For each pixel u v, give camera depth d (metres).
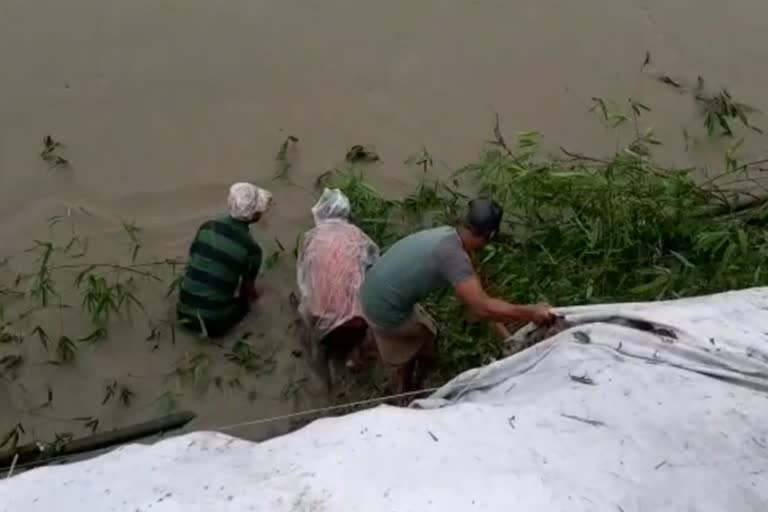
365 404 4.61
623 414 2.79
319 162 6.27
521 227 5.67
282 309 5.50
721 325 3.28
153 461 2.62
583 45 6.96
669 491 2.50
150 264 5.69
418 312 4.82
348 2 7.08
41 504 2.44
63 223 5.89
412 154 6.34
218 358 5.28
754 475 2.61
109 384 5.17
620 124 6.54
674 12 7.11
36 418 5.01
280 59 6.79
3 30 6.80
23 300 5.48
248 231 5.34
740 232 5.22
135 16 6.93
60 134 6.31
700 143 6.49
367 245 5.31
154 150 6.27
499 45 6.93
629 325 3.38
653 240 5.48
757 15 7.12
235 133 6.39
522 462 2.50
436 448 2.54
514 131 6.50
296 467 2.46
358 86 6.68
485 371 3.35
